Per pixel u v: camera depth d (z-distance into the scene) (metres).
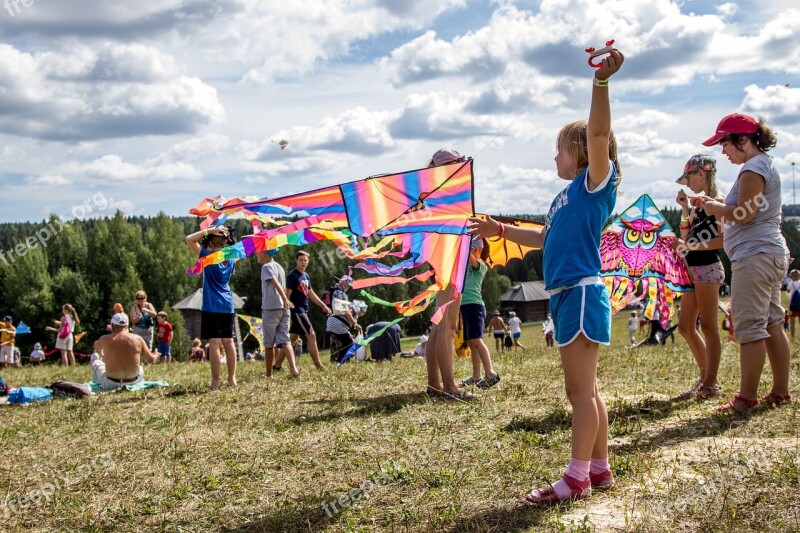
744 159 5.21
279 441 5.14
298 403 6.75
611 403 5.83
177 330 57.06
